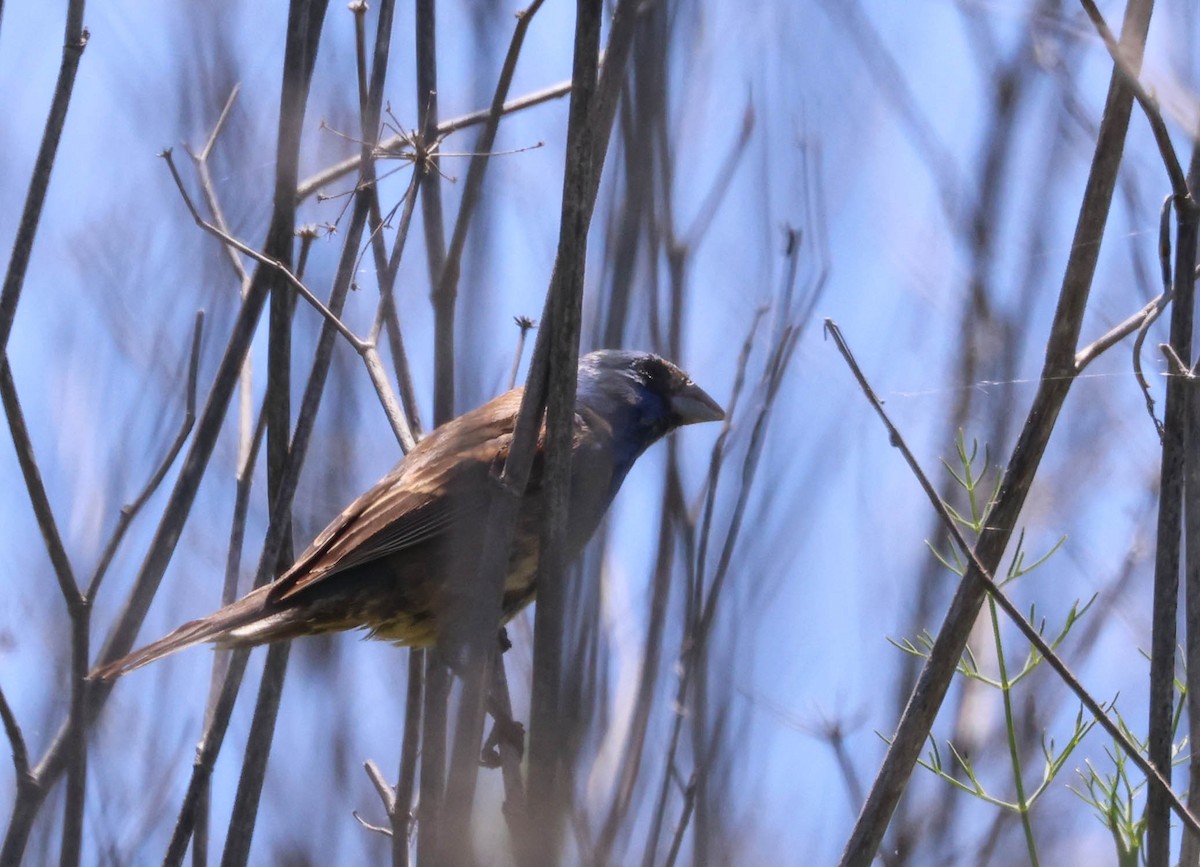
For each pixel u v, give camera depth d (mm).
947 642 6980
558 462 6840
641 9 7254
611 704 8008
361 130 9336
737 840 6980
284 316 8672
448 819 6242
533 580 9898
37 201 8289
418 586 9219
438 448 9281
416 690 8117
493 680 9391
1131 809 7430
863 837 6988
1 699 8172
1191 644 6969
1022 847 8633
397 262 9000
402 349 9633
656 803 7141
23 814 8102
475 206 7297
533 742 6172
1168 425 7031
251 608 8555
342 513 9445
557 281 6930
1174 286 7070
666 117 7594
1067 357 7191
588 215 6902
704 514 7883
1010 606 6621
